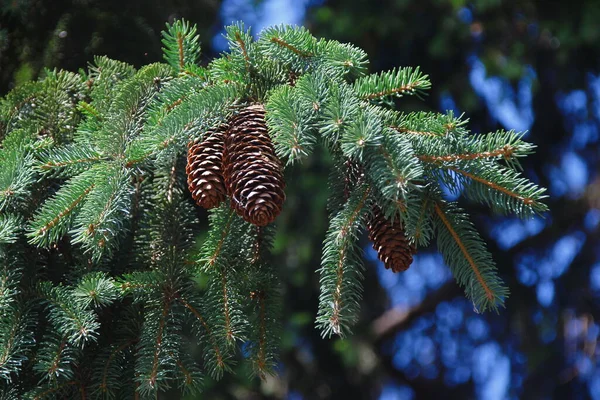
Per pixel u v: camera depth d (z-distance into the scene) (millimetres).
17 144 1417
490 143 1306
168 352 1365
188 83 1379
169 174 1456
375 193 1326
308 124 1317
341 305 1329
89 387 1382
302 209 2764
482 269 1336
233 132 1326
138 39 1797
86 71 1762
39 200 1412
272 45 1372
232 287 1390
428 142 1317
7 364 1346
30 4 1764
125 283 1374
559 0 2844
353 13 2809
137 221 1448
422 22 2832
